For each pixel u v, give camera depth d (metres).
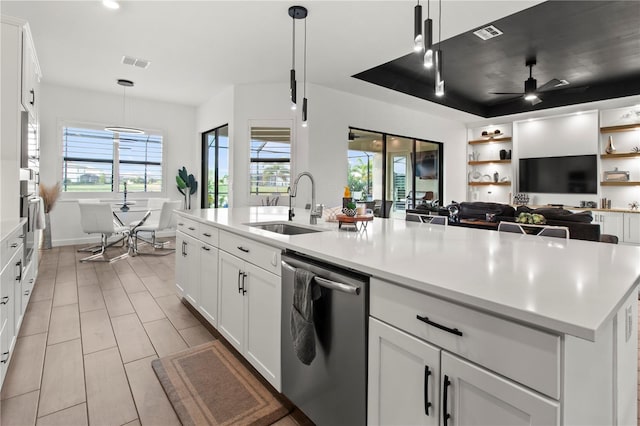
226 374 1.97
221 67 4.56
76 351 2.22
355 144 5.94
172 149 6.66
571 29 3.73
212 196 6.51
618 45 4.15
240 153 5.30
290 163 5.20
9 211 2.75
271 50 4.00
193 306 2.81
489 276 1.06
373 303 1.19
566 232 2.00
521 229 2.30
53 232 5.62
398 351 1.10
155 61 4.36
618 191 6.28
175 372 1.98
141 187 6.38
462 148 7.92
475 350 0.90
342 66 4.48
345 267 1.34
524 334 0.80
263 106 5.26
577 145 6.61
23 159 2.95
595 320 0.71
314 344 1.40
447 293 0.93
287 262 1.60
